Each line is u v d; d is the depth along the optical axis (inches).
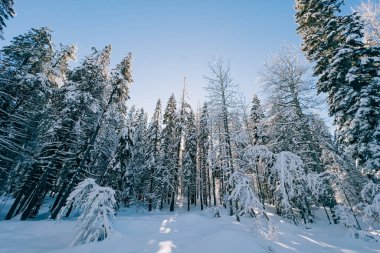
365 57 480.7
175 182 1269.7
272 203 1051.3
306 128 619.2
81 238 330.3
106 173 839.7
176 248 280.4
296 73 645.9
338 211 495.5
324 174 508.4
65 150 768.9
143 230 409.7
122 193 1037.2
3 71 699.4
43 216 838.5
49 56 832.9
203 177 1469.0
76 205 378.3
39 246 325.4
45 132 753.6
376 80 442.6
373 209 388.5
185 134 1299.2
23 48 780.6
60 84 873.5
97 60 817.5
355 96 467.2
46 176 682.8
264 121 637.3
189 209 1285.7
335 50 520.7
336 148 654.5
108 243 309.6
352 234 404.8
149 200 1210.6
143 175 1298.0
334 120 511.2
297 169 479.8
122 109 855.7
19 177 966.4
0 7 631.2
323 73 546.0
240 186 440.5
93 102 754.2
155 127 1360.7
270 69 670.5
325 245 356.5
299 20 695.1
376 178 448.1
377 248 336.8
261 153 500.4
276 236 363.3
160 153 1352.1
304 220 569.6
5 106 698.2
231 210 623.8
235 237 312.3
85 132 802.8
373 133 427.8
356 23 503.8
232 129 618.8
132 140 870.4
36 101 733.9
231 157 570.3
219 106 621.0
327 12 610.9
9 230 413.7
